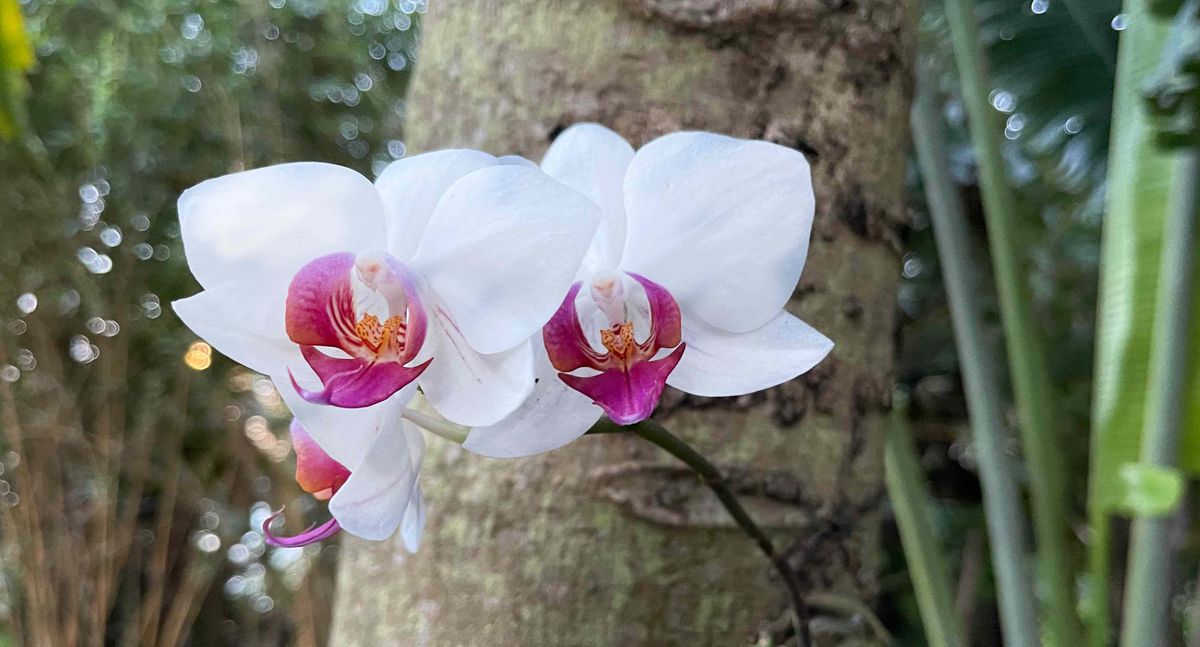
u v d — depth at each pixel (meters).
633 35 0.40
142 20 1.06
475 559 0.40
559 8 0.41
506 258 0.31
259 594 1.49
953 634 0.55
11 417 1.20
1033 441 0.58
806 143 0.40
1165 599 0.51
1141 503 0.49
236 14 1.11
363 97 1.28
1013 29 0.92
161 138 1.16
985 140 0.62
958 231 0.63
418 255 0.32
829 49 0.41
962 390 1.61
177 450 1.33
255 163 1.19
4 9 0.78
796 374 0.32
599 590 0.38
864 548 0.41
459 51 0.43
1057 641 0.56
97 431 1.29
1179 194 0.51
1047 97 0.92
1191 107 0.44
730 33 0.40
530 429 0.32
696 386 0.33
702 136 0.32
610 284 0.32
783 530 0.39
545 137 0.41
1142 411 0.53
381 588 0.42
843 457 0.41
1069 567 0.57
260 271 0.32
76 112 1.12
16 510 1.24
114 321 1.25
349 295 0.32
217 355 1.35
